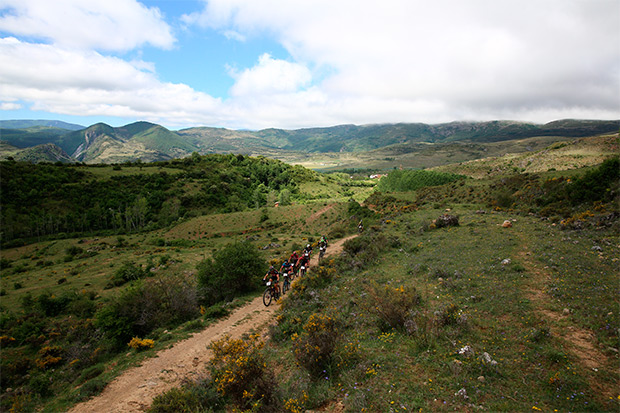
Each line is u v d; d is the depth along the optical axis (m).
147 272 43.44
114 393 9.28
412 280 14.01
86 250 71.62
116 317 16.95
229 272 22.77
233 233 84.25
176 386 9.27
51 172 121.88
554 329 7.39
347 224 62.75
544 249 14.77
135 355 12.69
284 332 11.58
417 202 67.38
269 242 59.06
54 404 9.16
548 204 33.69
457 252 17.44
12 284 45.12
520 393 5.20
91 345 16.12
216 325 15.62
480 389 5.43
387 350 7.62
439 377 6.00
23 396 10.62
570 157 103.62
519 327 7.80
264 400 6.36
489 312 9.00
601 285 9.45
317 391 6.44
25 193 105.44
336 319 9.80
